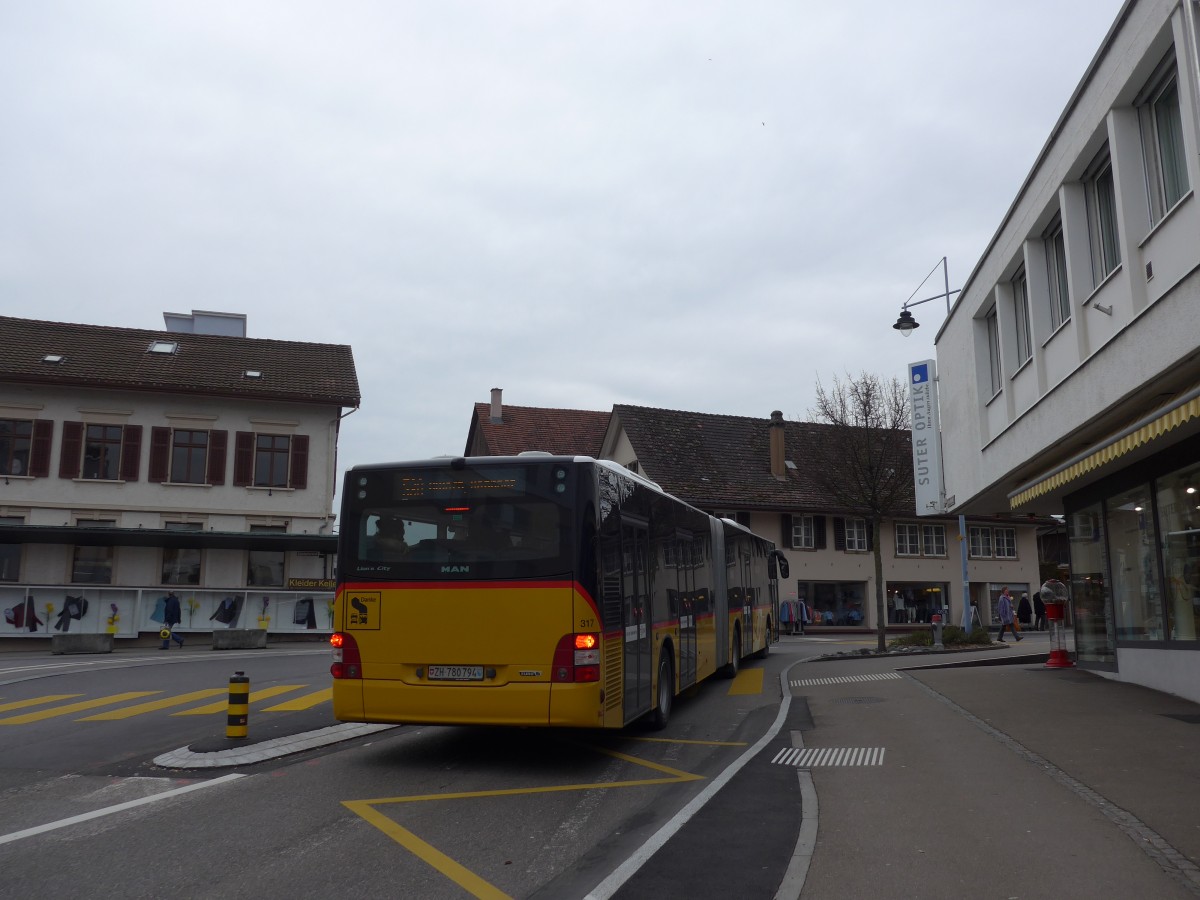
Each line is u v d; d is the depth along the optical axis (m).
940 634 25.84
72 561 34.16
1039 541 57.53
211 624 32.97
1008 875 5.63
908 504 47.09
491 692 9.29
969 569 48.47
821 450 28.53
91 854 6.38
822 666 20.97
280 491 38.16
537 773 9.38
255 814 7.53
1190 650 12.02
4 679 19.09
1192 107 8.64
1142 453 12.78
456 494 9.77
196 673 20.11
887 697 14.30
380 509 9.91
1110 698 12.49
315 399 38.50
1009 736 10.20
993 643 27.19
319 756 10.30
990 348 17.25
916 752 9.75
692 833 6.91
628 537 10.78
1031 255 13.95
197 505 37.28
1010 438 15.23
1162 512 12.63
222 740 10.56
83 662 24.28
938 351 20.45
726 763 9.90
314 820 7.35
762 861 6.20
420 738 11.61
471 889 5.69
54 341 38.25
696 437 47.09
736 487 45.06
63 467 36.25
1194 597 11.91
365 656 9.66
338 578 9.87
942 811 7.22
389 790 8.51
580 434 51.53
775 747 10.76
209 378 38.22
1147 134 10.24
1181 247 9.20
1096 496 15.03
